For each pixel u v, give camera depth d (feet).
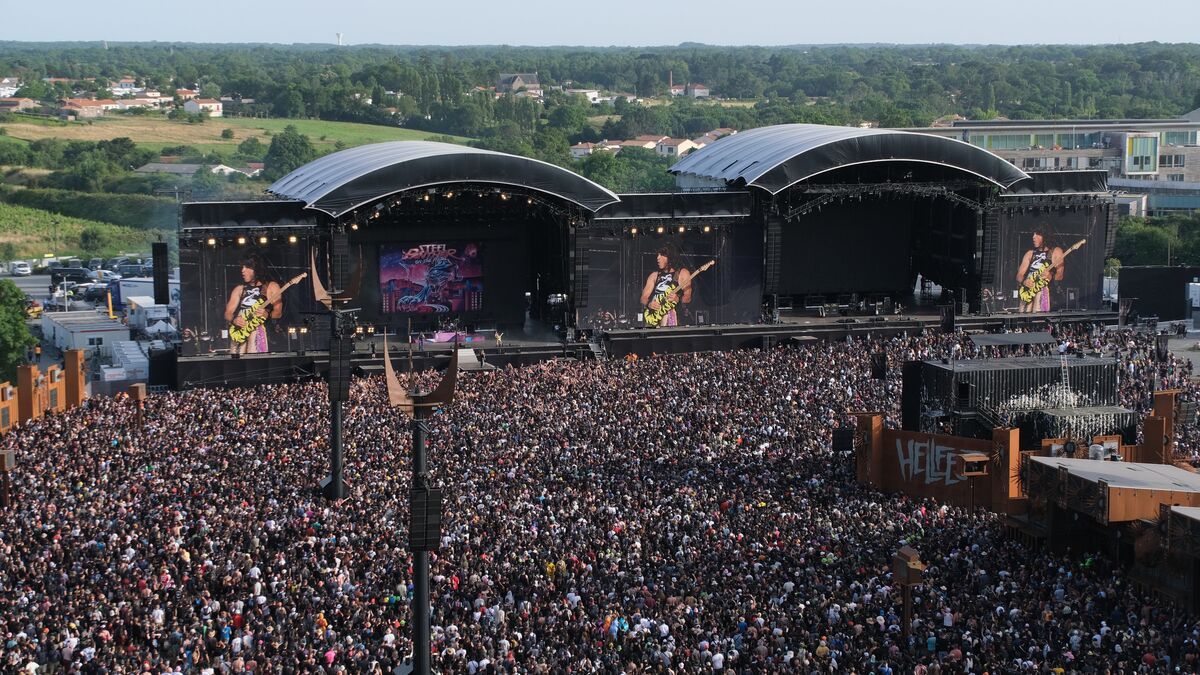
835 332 364.17
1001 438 187.01
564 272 354.33
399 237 355.77
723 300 364.79
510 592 154.71
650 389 271.69
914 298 412.16
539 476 208.64
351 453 220.23
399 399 126.93
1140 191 652.89
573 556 166.61
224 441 228.22
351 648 137.90
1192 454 212.23
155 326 394.52
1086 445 197.06
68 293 516.32
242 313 326.85
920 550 169.37
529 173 334.65
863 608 148.25
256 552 169.17
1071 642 136.56
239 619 148.97
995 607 148.05
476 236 362.94
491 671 133.69
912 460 204.54
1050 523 177.06
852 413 252.83
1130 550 168.55
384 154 353.51
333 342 194.29
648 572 163.73
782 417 249.34
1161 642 137.28
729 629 145.48
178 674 132.67
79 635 144.46
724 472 211.61
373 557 165.48
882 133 358.64
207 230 320.91
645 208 353.72
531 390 271.69
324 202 320.70
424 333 354.33
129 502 189.26
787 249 397.39
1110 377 226.79
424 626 126.62
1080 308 389.80
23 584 158.71
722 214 359.25
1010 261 381.19
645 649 138.72
